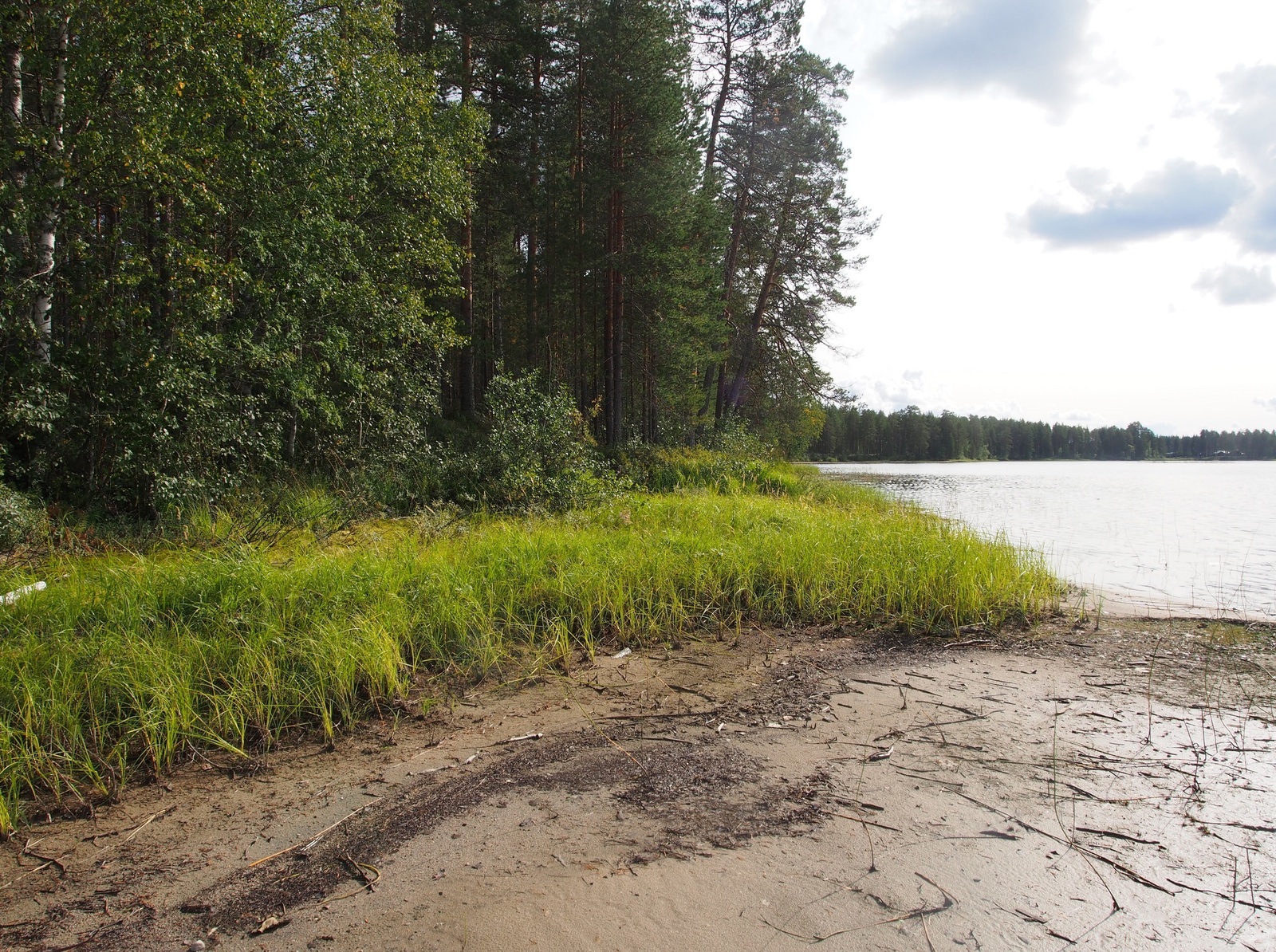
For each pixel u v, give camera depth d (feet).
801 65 81.97
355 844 9.10
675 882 8.17
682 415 93.40
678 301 73.10
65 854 8.98
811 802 10.08
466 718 13.32
